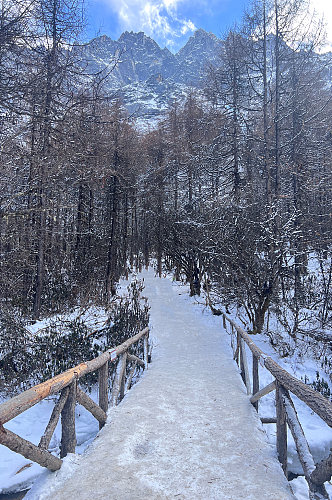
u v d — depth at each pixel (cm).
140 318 1209
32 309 1265
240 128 1931
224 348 973
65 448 347
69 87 952
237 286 1210
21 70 815
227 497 283
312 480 254
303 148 1673
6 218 872
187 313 1566
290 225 1226
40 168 903
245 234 1170
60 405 334
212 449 377
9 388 772
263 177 1590
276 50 1426
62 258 1712
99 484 298
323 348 1020
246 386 604
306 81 1482
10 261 1004
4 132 848
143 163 3244
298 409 677
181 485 301
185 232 2112
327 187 1650
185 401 546
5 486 418
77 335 937
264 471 329
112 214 2247
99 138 1046
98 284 1902
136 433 412
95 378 764
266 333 1112
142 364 789
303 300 1180
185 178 2958
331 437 551
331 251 1230
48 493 284
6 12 724
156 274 3378
